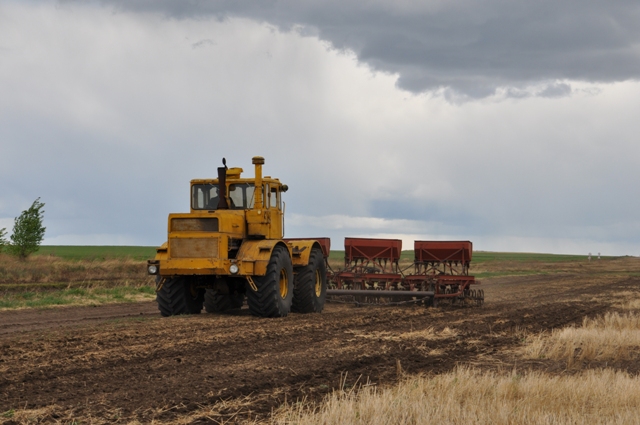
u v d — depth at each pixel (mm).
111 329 13188
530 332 14602
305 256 17828
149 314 17484
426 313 18609
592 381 8500
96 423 6750
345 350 11508
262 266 15789
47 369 9164
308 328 14336
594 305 21734
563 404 7562
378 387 8648
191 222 15992
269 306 16125
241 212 16719
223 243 15797
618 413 7012
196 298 17453
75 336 12078
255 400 7840
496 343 12836
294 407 7492
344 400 7266
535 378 8656
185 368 9508
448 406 7027
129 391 8070
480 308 20609
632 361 11102
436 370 10023
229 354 10750
